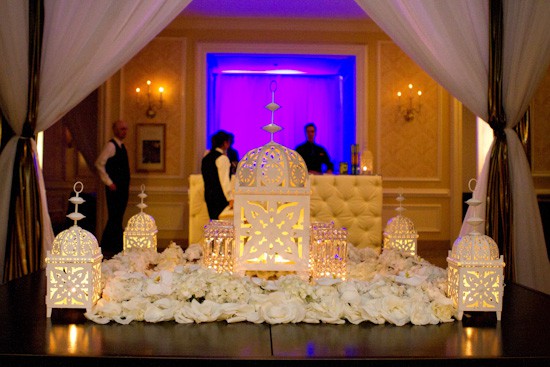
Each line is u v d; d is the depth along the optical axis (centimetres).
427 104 847
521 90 383
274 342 144
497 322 167
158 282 172
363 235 541
